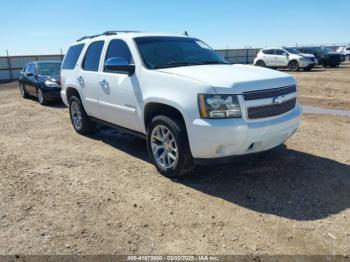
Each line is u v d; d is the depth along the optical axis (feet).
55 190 14.88
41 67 42.91
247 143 13.51
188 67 15.94
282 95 14.48
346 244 10.49
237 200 13.47
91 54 21.26
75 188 15.05
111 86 18.51
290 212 12.45
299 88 48.60
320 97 39.99
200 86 13.50
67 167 17.79
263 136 13.76
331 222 11.73
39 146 22.00
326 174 15.71
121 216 12.49
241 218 12.12
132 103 17.04
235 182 15.11
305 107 33.06
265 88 13.87
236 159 14.12
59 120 30.53
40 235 11.34
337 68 95.04
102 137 23.68
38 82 40.09
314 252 10.14
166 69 15.67
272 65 90.07
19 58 105.19
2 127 28.37
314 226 11.51
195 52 18.60
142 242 10.84
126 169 17.20
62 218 12.42
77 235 11.30
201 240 10.87
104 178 16.11
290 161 17.38
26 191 14.84
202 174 16.01
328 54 96.68
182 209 12.88
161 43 18.07
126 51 17.89
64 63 24.77
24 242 10.96
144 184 15.24
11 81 97.50
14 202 13.79
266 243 10.63
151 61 16.69
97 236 11.22
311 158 17.78
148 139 16.30
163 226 11.75
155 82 15.46
